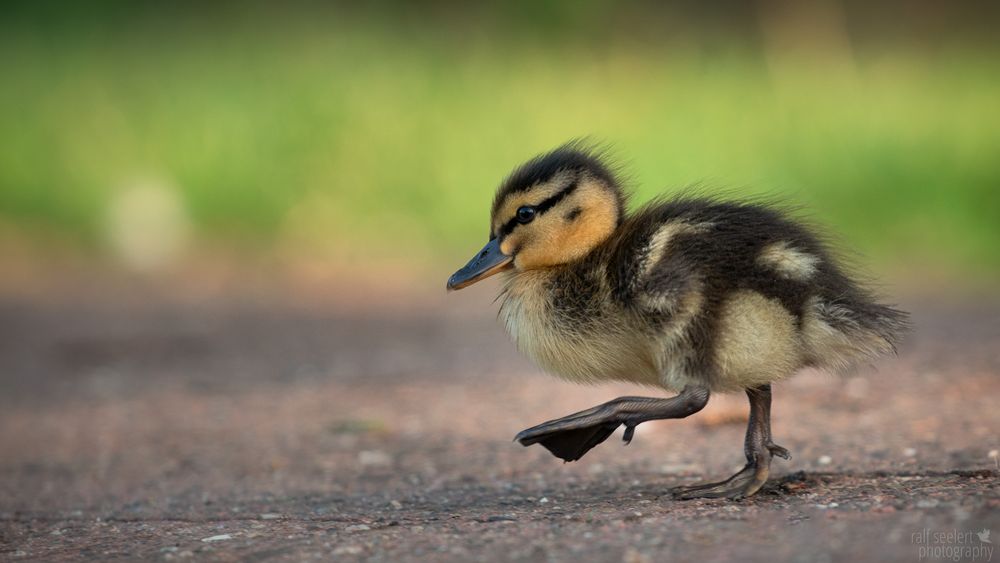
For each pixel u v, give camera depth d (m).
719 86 27.02
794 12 35.47
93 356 14.95
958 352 12.80
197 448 10.57
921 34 36.62
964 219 19.80
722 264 6.92
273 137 23.08
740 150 22.22
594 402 11.66
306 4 34.00
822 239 7.61
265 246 21.05
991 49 33.91
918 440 9.05
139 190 21.91
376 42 29.95
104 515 8.23
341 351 14.95
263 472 9.62
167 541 6.71
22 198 22.36
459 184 21.84
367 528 6.69
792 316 6.91
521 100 24.95
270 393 12.81
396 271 19.77
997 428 9.23
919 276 18.02
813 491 7.16
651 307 6.95
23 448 10.81
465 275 7.90
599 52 30.88
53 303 17.98
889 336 7.20
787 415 10.34
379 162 22.44
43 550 6.74
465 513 7.30
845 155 21.69
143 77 26.80
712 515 6.36
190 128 23.67
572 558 5.72
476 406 11.74
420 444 10.33
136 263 20.48
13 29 31.44
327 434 10.89
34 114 24.56
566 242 7.73
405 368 13.87
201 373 13.98
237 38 30.48
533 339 7.61
